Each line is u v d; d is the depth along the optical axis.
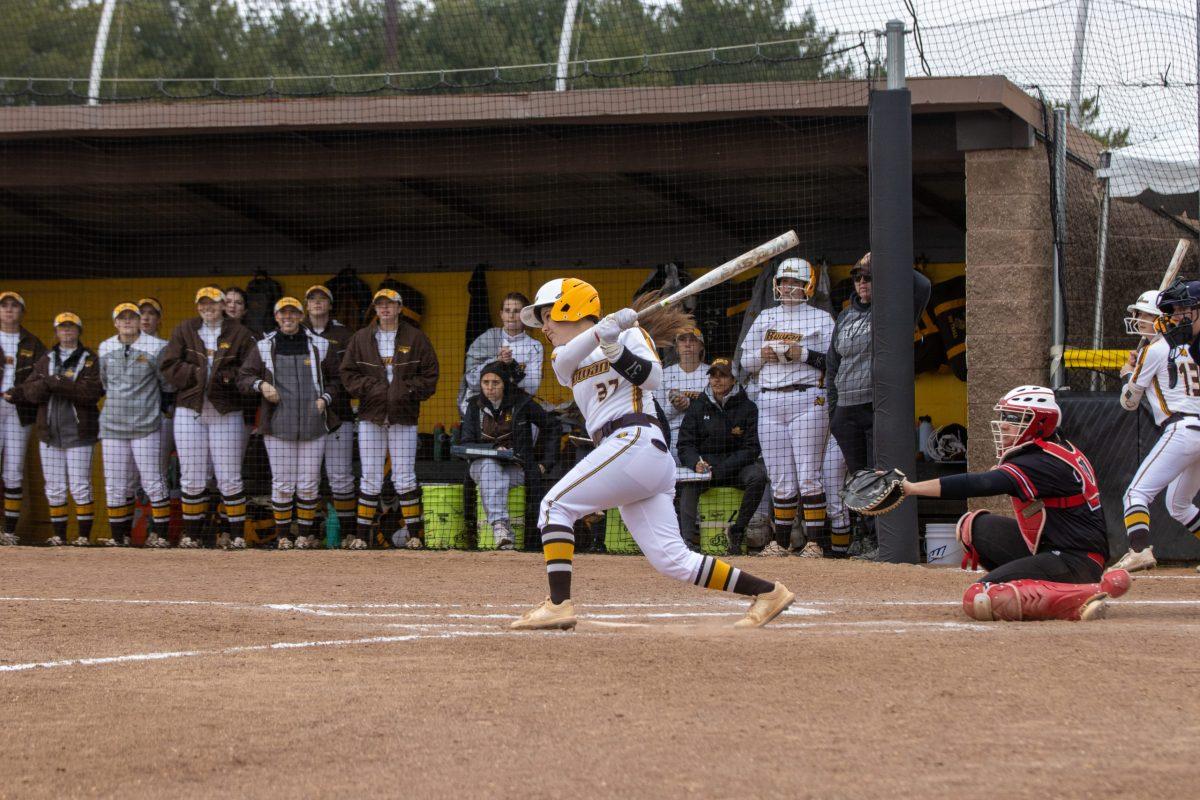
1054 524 14.61
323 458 27.95
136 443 27.97
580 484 12.99
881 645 11.52
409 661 10.91
